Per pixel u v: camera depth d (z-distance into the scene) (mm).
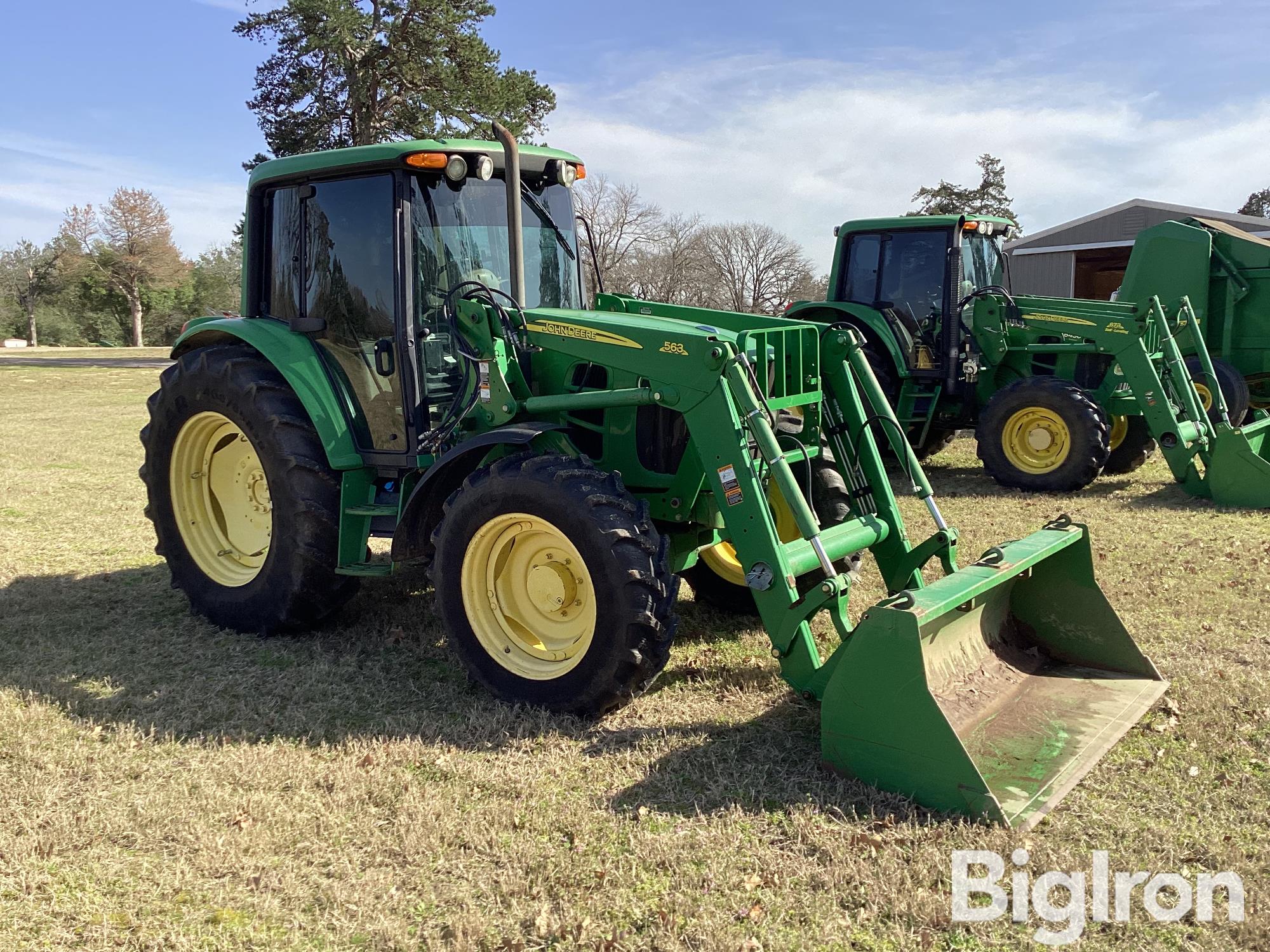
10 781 3439
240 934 2609
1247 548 6516
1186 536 6934
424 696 4227
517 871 2838
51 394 22391
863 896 2697
